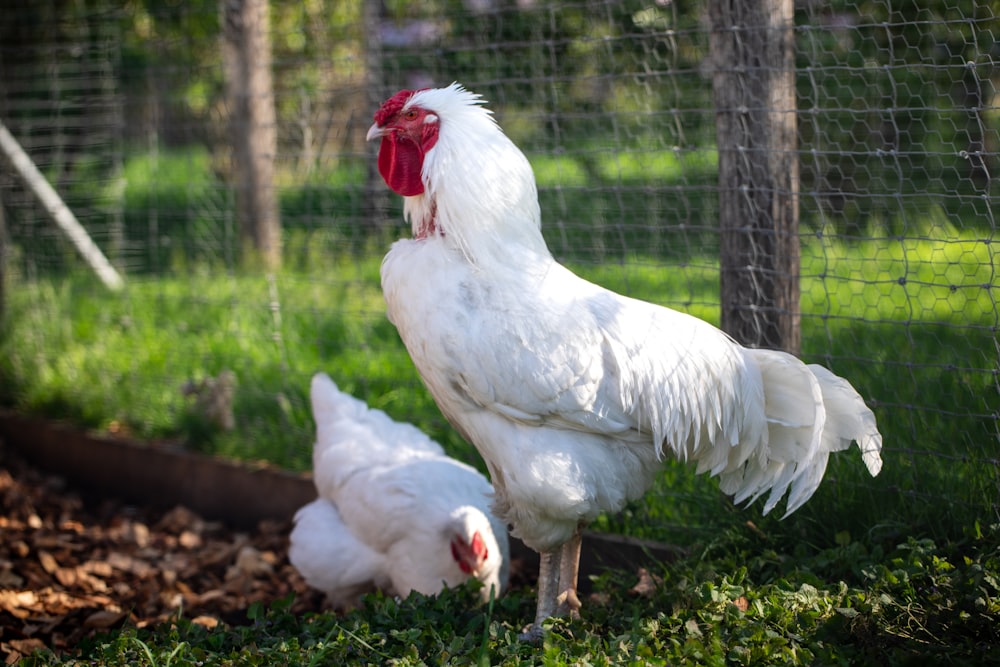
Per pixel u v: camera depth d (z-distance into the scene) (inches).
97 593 192.2
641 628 132.3
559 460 137.6
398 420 231.5
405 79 276.5
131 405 262.7
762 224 169.5
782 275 170.4
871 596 135.7
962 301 242.1
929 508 158.1
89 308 320.2
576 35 239.0
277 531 220.5
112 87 318.3
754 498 156.3
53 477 260.1
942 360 206.2
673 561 174.7
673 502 185.2
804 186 217.0
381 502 175.0
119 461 250.4
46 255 329.1
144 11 313.6
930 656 116.9
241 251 345.4
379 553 179.9
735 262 172.7
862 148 293.6
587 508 141.0
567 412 136.2
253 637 141.0
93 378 275.9
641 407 140.5
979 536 148.2
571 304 137.9
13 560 203.3
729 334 175.2
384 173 149.6
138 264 358.9
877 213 254.5
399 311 143.9
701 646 122.7
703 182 248.7
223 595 191.9
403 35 285.6
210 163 370.3
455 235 139.3
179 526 228.7
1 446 270.4
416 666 124.5
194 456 238.2
